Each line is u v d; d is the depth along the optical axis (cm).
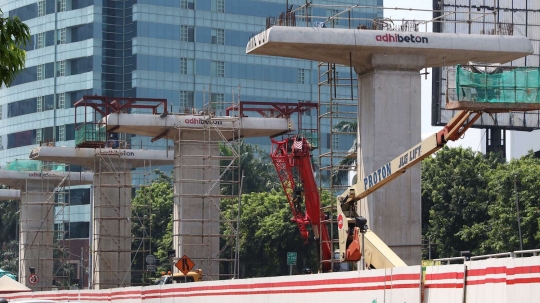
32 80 14625
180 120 7200
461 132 3538
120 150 8356
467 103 3522
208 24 14075
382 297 2925
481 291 2408
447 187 8131
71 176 10012
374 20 4988
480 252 7400
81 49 14075
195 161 7288
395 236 4922
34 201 9912
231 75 14138
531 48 5019
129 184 8606
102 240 8312
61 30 14288
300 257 9350
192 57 13938
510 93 3591
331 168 5544
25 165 9831
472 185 8081
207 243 7219
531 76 3591
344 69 14512
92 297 6006
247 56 14238
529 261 2222
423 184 8269
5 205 14112
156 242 10850
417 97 4956
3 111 15075
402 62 4953
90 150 8462
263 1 14438
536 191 7231
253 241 9562
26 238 9831
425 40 4891
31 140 14612
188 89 13875
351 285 3148
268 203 9688
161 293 4969
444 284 2586
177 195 7100
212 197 7094
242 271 9706
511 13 8056
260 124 7281
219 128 7212
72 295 6288
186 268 5659
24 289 7038
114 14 14050
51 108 14362
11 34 2562
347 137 14575
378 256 3528
